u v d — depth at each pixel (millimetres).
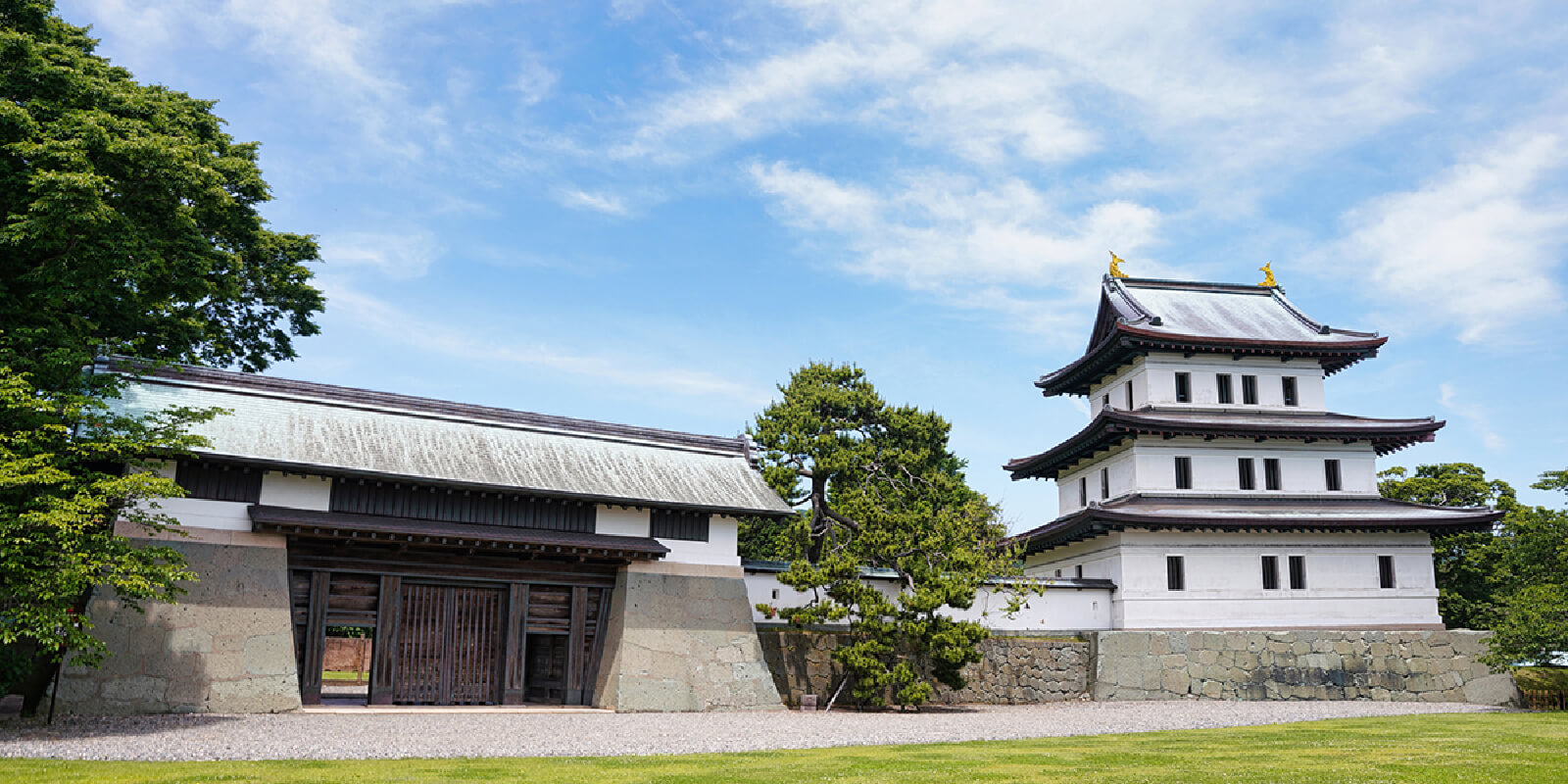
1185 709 32062
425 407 29312
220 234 33031
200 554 23938
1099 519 37438
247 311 39594
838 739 21547
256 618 24109
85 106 23156
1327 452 42625
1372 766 16875
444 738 19906
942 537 32719
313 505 25562
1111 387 45906
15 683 21609
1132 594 38219
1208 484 41219
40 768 14250
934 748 19766
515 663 28047
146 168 22000
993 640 35625
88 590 22641
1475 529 40875
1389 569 40438
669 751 18969
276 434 25781
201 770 14547
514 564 28328
